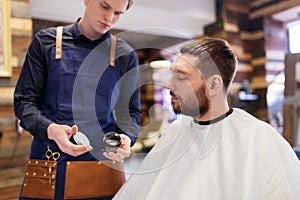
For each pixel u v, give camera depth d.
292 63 1.67
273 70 2.82
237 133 0.76
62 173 0.87
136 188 0.87
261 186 0.65
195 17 2.70
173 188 0.80
